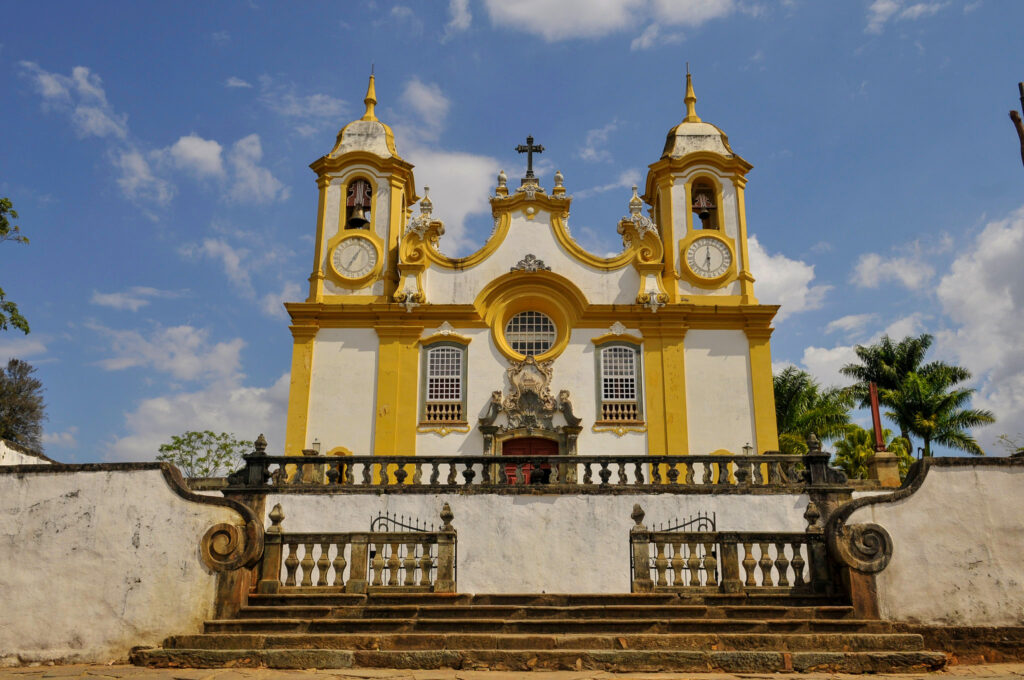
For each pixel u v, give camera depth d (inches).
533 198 1144.8
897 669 455.2
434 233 1138.0
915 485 544.4
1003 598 524.1
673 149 1209.4
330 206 1170.6
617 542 681.0
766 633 493.0
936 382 1704.0
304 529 713.0
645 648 474.9
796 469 753.0
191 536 535.8
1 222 858.8
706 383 1074.7
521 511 691.4
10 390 1889.8
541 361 1071.0
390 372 1070.4
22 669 490.9
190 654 472.7
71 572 532.1
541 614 518.9
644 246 1126.4
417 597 540.1
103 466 551.8
